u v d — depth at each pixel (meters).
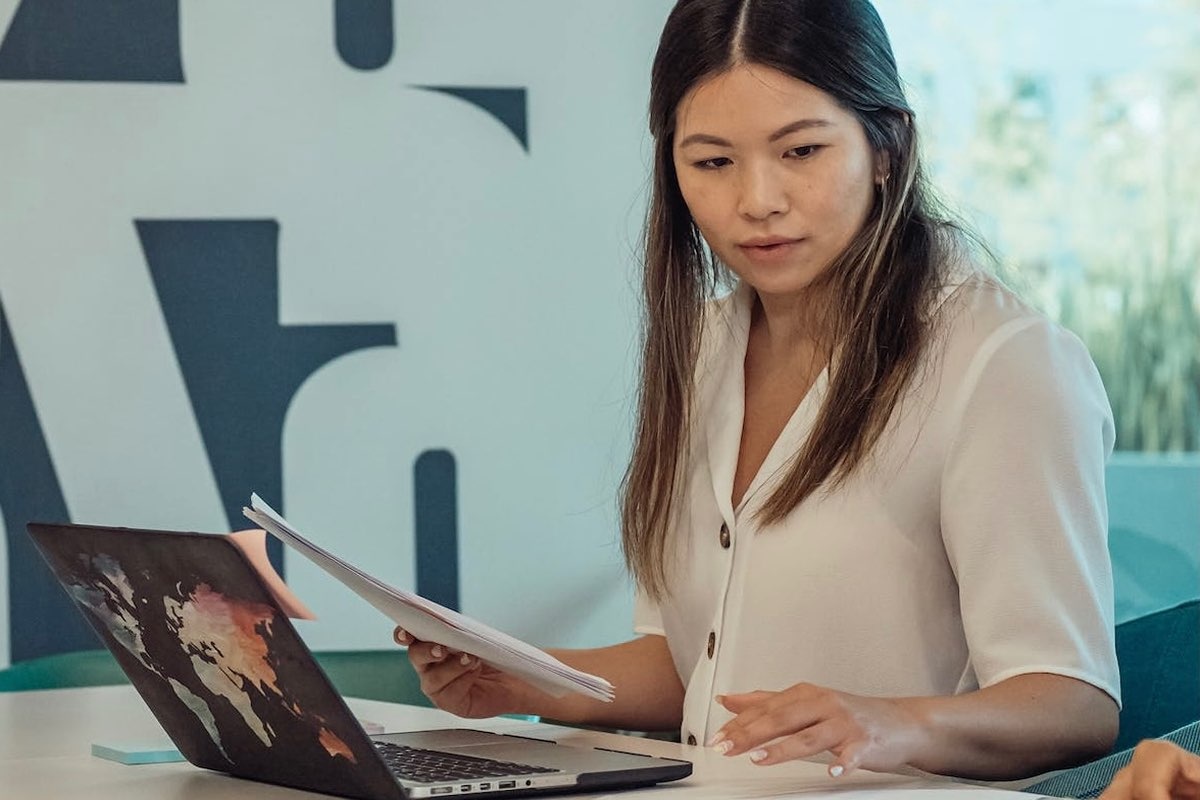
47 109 3.00
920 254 1.60
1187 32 3.78
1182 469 3.45
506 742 1.42
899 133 1.58
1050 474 1.46
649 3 3.20
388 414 3.11
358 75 3.10
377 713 1.79
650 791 1.19
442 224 3.12
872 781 1.23
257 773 1.28
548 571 3.16
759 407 1.73
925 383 1.54
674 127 1.64
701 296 1.77
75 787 1.28
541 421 3.16
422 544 3.12
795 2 1.52
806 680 1.57
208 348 3.06
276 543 3.05
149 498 3.04
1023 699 1.35
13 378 2.99
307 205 3.09
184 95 3.04
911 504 1.54
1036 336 1.52
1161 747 1.03
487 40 3.13
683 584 1.71
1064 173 3.74
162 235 3.04
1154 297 3.75
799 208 1.54
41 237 3.00
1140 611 3.38
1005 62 3.72
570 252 3.17
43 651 2.98
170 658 1.23
